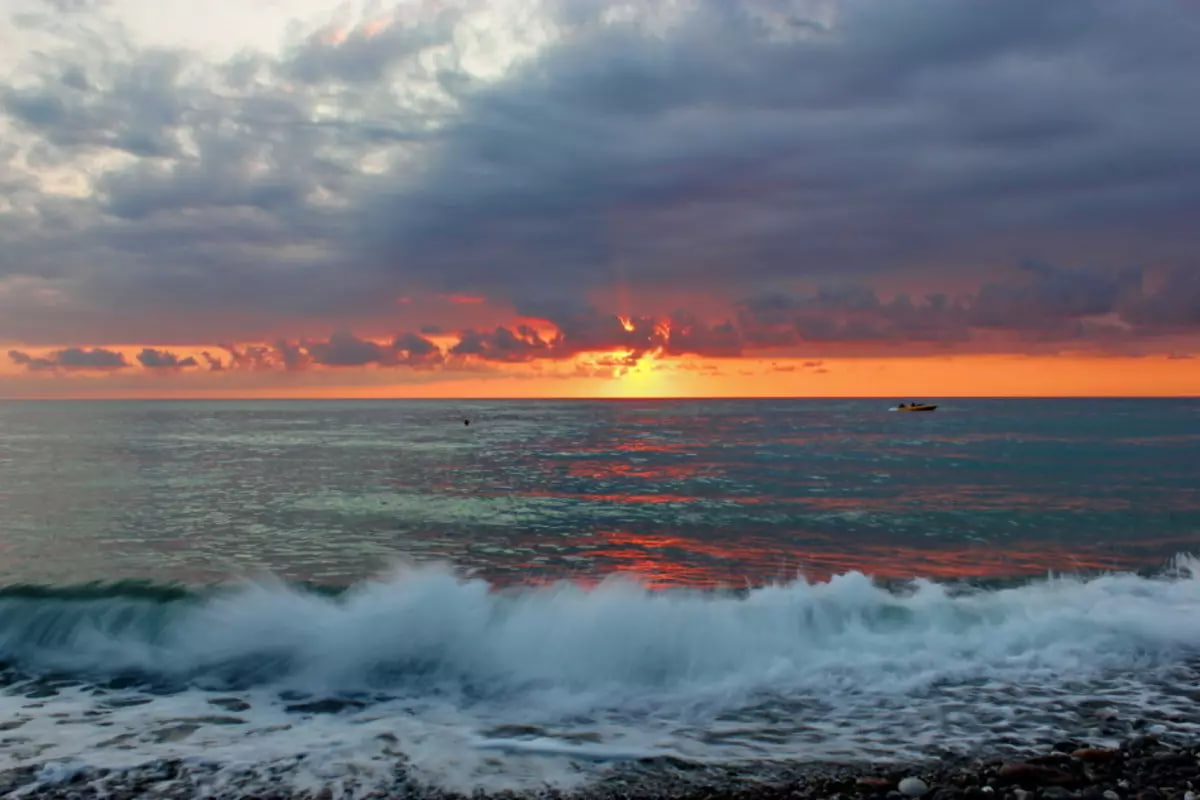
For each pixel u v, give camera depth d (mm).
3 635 9930
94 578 13438
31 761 6527
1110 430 60094
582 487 26984
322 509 21703
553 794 5961
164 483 27562
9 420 93562
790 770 6406
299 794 5934
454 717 7645
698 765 6512
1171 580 13367
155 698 8172
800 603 10508
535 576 14172
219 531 18219
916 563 15094
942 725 7402
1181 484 26062
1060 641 9750
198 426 77062
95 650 9531
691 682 8602
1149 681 8586
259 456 39312
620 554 16031
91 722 7484
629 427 74125
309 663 8992
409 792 5988
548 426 77062
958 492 24781
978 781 6184
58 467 33156
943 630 10109
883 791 6035
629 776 6293
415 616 9750
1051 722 7465
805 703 8008
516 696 8211
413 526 19109
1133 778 6219
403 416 110812
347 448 45594
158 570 14148
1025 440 48625
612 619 9734
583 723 7488
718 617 9992
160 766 6438
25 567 14359
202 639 9664
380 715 7684
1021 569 14477
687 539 17609
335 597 11195
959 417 93875
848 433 60562
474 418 100500
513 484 27812
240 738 7082
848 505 22312
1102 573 14086
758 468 33000
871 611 10508
